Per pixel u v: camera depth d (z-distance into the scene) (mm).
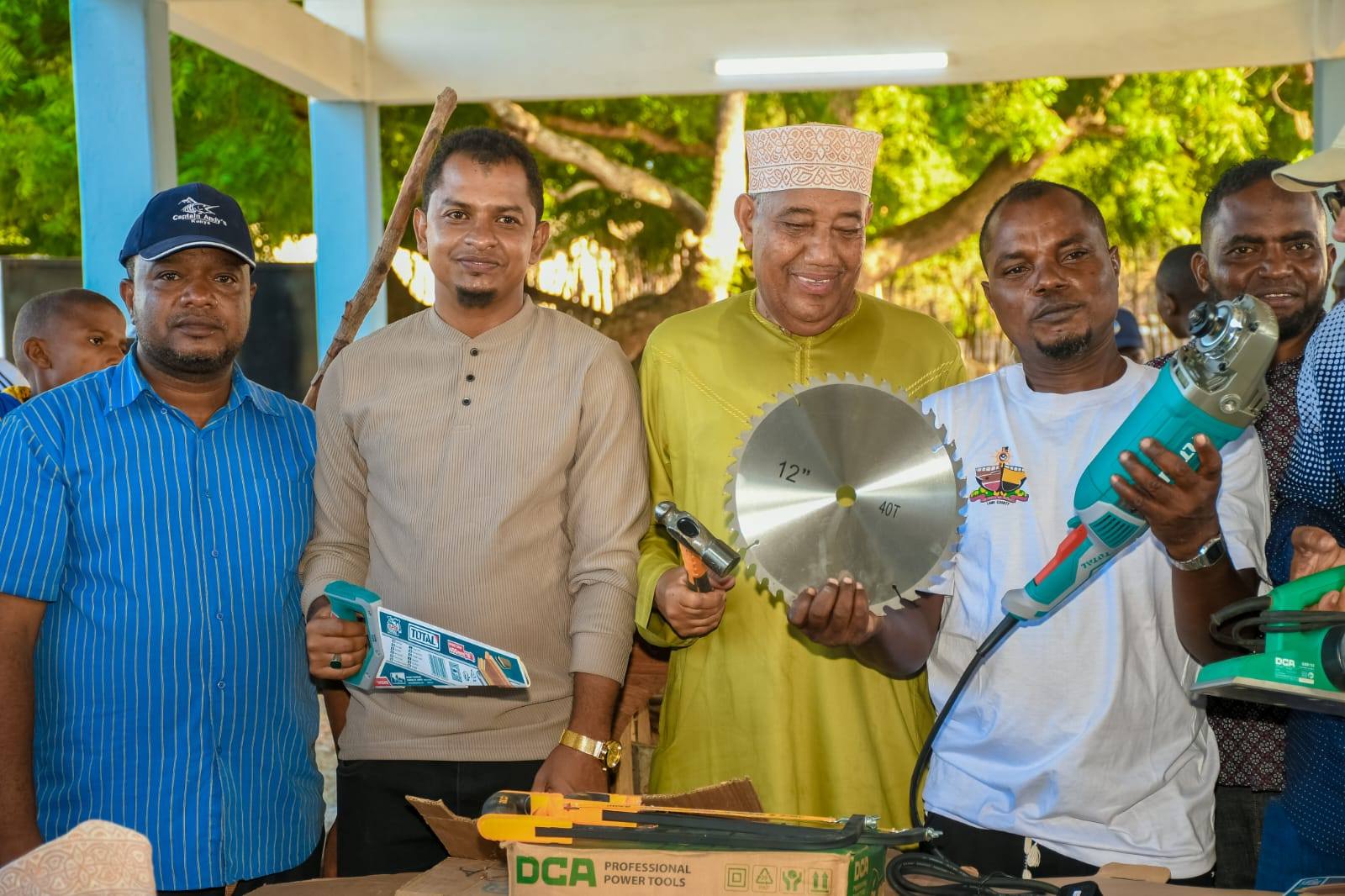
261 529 2723
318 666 2582
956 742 2584
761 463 2383
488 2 7594
